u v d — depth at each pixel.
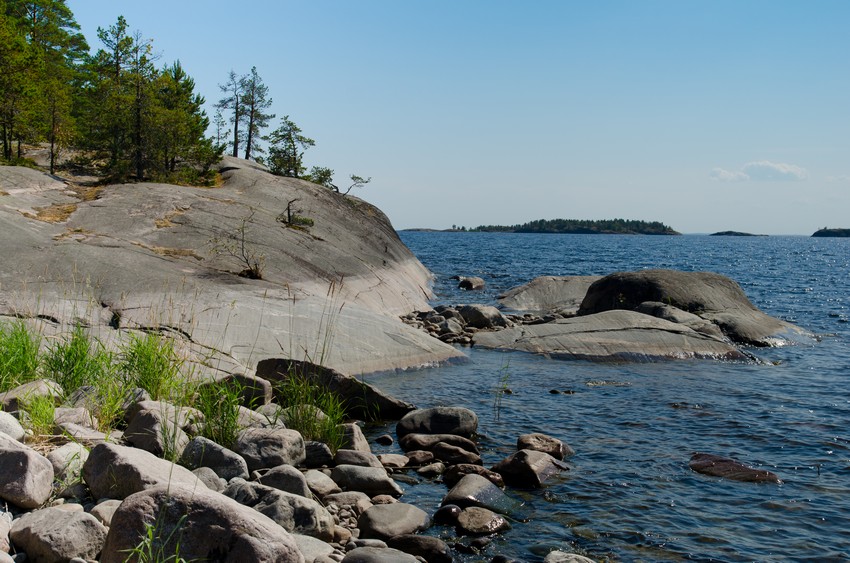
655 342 21.22
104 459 6.48
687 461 10.90
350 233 38.34
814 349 23.19
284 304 19.09
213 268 22.45
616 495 9.40
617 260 95.50
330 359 16.81
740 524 8.52
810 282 60.09
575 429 12.72
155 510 5.24
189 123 43.28
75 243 20.70
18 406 8.21
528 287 36.59
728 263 94.94
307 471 9.00
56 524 5.38
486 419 13.34
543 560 7.39
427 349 19.06
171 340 11.52
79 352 10.02
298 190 41.06
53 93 40.44
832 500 9.35
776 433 12.59
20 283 16.73
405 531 7.72
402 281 35.56
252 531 5.15
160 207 28.16
